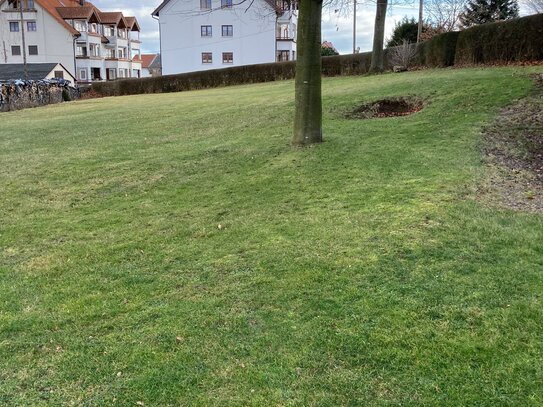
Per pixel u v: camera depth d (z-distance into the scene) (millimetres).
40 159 8641
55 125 14055
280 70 29609
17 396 2451
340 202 5270
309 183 6094
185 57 47844
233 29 46906
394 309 3107
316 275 3609
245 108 13625
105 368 2650
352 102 12039
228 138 9578
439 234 4188
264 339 2859
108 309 3289
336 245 4125
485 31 15992
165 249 4340
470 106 9797
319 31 7766
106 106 19953
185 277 3746
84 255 4289
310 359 2662
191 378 2543
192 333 2953
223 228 4781
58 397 2438
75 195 6312
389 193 5391
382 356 2662
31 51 54688
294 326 2979
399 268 3648
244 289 3482
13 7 53875
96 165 7918
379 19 20312
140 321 3119
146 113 15125
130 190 6422
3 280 3830
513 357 2602
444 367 2555
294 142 8156
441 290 3309
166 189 6375
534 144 7207
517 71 12430
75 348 2850
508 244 3977
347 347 2752
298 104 8031
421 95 11422
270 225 4758
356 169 6496
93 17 59094
